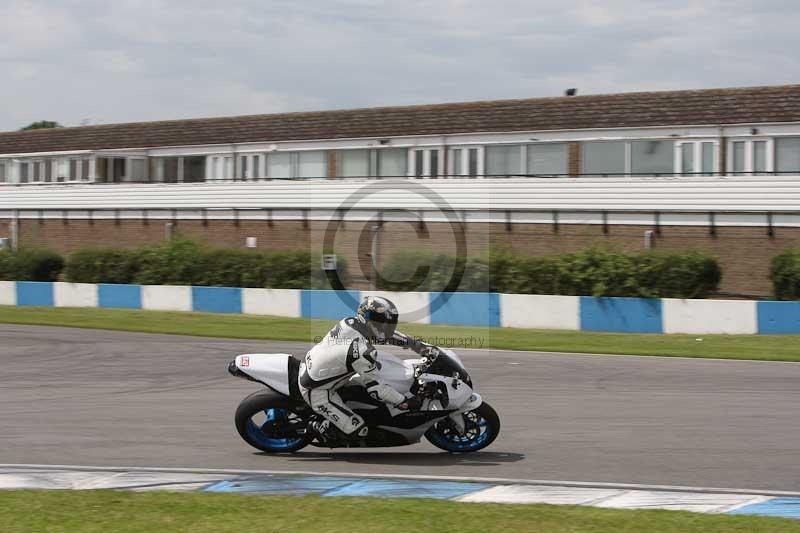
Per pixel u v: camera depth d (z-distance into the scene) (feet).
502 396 73.20
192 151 254.68
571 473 47.75
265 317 145.28
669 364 92.99
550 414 64.80
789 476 47.06
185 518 37.68
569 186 187.01
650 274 139.44
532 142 202.80
